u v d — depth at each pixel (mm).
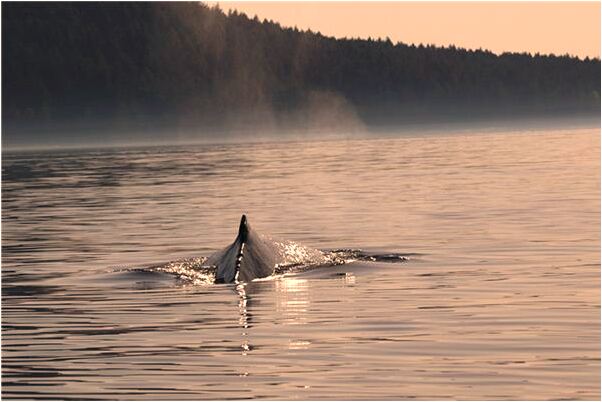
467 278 60906
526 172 149125
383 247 75938
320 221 94812
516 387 37406
